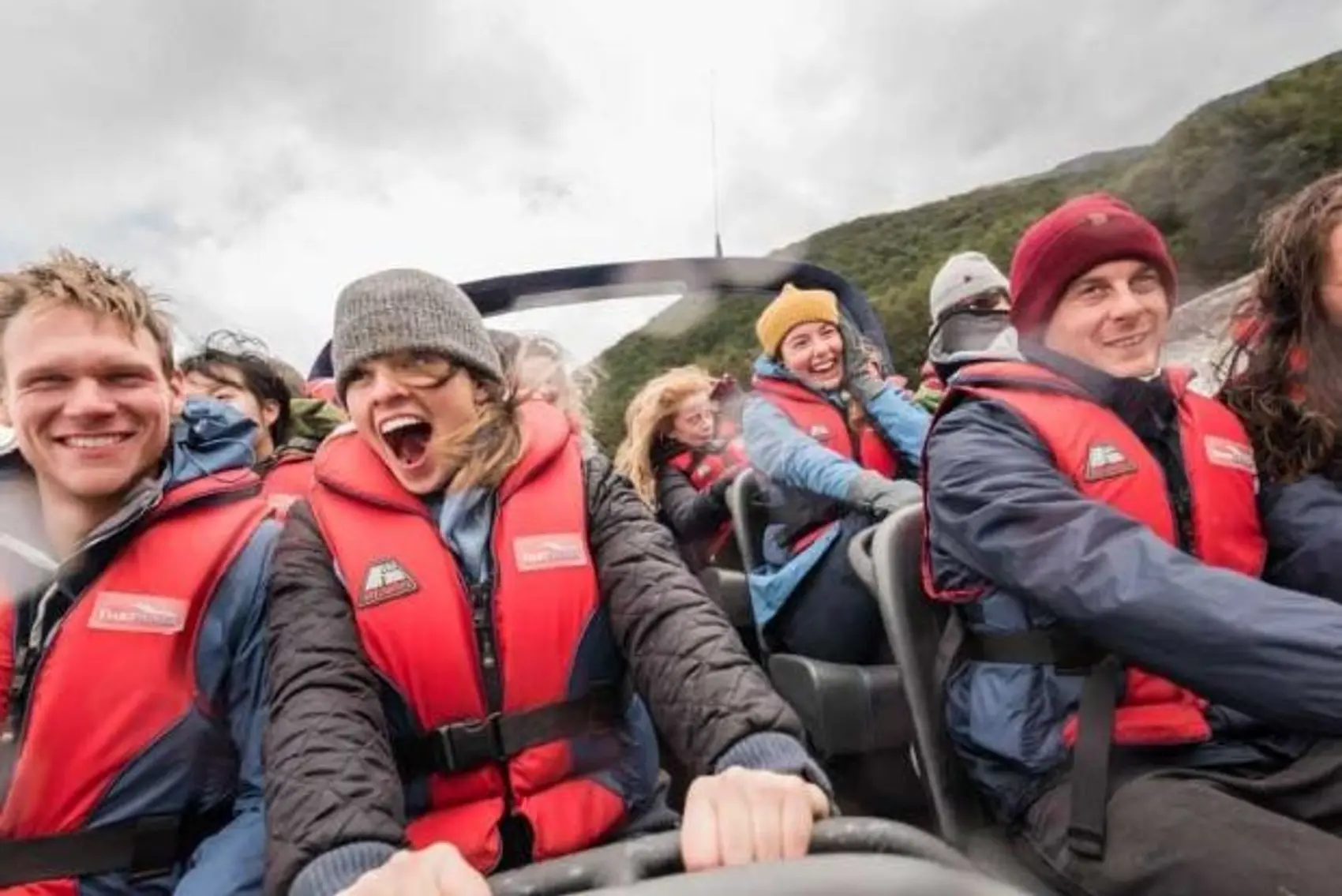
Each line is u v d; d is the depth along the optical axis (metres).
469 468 1.40
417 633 1.32
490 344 1.50
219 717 1.35
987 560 1.47
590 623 1.38
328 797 1.08
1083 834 1.33
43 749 1.25
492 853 1.27
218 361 2.46
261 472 2.35
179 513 1.38
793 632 2.49
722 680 1.20
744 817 0.77
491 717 1.32
